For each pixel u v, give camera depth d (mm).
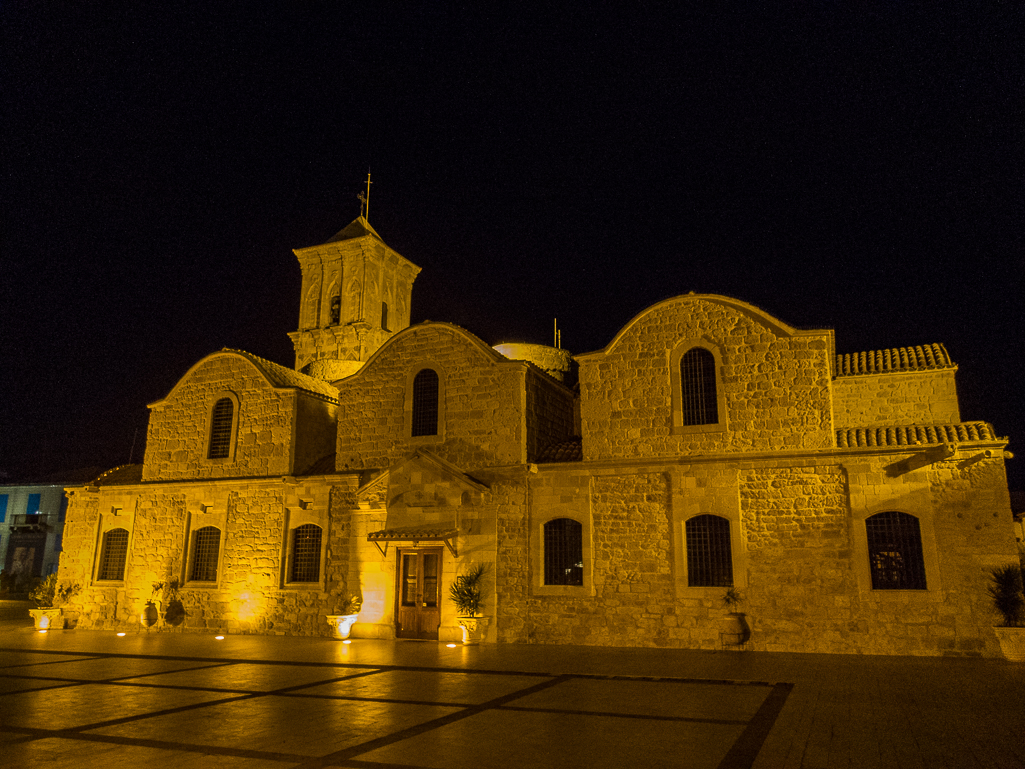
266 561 25547
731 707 11867
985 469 18312
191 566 26969
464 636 21375
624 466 21438
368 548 23953
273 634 24703
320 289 44844
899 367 22750
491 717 11195
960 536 18219
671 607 20281
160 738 9977
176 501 27672
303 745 9523
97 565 28641
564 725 10602
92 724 10914
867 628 18547
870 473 19234
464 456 23375
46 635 25422
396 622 23188
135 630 26906
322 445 27875
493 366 23578
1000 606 17359
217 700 12812
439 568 22906
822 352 20438
